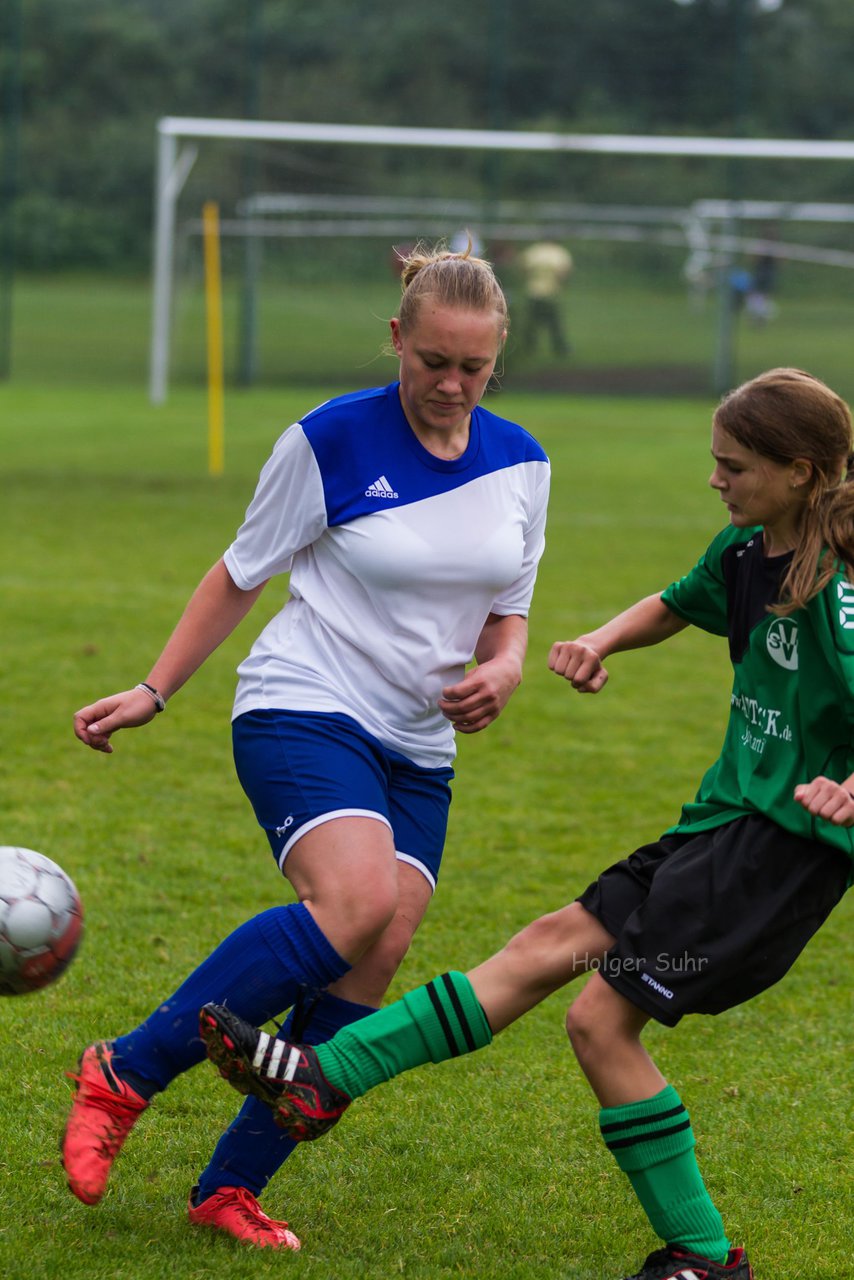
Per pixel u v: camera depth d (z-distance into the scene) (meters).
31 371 49.50
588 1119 6.78
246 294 49.12
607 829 11.12
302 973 5.28
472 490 5.77
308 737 5.60
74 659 15.47
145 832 10.59
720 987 5.19
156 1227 5.61
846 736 5.18
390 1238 5.68
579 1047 5.28
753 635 5.34
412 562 5.62
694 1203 5.27
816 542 5.14
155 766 12.20
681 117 52.50
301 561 5.95
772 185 52.72
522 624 6.14
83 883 9.50
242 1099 6.81
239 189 52.72
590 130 52.62
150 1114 6.64
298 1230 5.72
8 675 14.76
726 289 48.25
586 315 52.03
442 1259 5.53
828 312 52.09
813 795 4.82
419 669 5.73
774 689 5.27
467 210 51.72
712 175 52.84
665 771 12.63
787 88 53.25
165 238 44.09
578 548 23.03
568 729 13.91
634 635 5.95
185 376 50.72
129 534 22.98
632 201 52.94
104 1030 7.43
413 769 5.86
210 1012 4.99
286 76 54.75
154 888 9.48
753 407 5.16
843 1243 5.79
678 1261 5.25
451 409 5.54
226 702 14.33
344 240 51.69
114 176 58.00
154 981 8.05
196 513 25.09
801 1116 6.88
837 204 52.66
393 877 5.39
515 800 11.80
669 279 51.78
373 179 52.88
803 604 5.10
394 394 5.80
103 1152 5.27
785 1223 5.93
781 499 5.21
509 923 9.22
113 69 57.44
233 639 17.03
